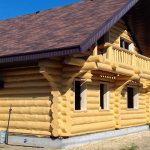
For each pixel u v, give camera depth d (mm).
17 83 13453
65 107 12547
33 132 12805
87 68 12289
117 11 13297
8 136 13406
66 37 11898
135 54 16469
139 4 16047
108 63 13688
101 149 12508
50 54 11141
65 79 12516
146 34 18328
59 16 15406
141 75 16828
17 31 15414
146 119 19750
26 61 12320
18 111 13328
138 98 18875
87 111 13938
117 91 16156
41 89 12773
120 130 16562
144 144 14000
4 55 12133
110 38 16031
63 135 12414
